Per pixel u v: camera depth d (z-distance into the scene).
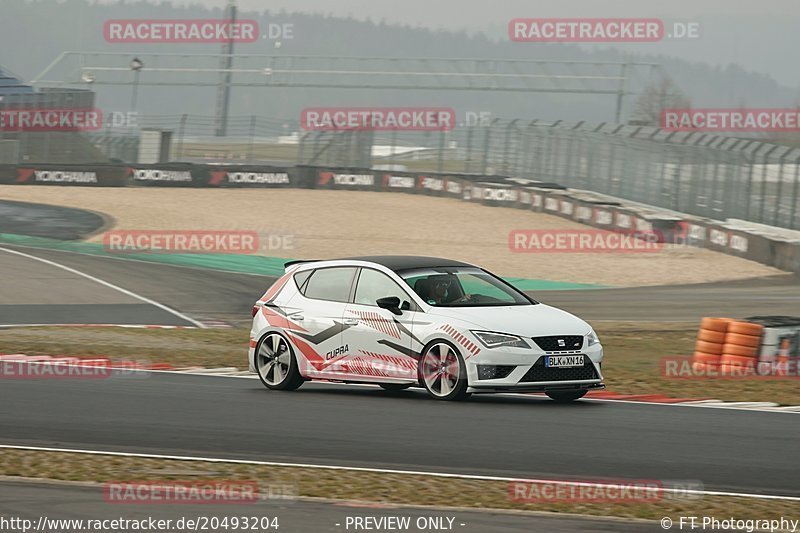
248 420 38.47
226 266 120.88
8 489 26.67
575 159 187.50
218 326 81.44
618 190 174.62
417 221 165.00
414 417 39.09
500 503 26.41
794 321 58.75
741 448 34.31
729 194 148.50
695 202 155.62
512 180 193.50
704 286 112.94
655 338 75.81
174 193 192.00
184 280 108.44
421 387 43.72
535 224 163.62
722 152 150.00
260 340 47.47
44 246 132.75
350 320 45.16
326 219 165.88
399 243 144.75
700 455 33.09
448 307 43.69
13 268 111.12
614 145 176.12
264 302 48.03
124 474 29.17
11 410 40.34
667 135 163.12
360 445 34.06
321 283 46.84
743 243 133.50
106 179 198.75
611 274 121.81
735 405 44.25
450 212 175.75
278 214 170.12
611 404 43.69
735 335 56.38
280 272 117.81
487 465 31.31
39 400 42.78
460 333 42.31
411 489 27.78
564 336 42.69
